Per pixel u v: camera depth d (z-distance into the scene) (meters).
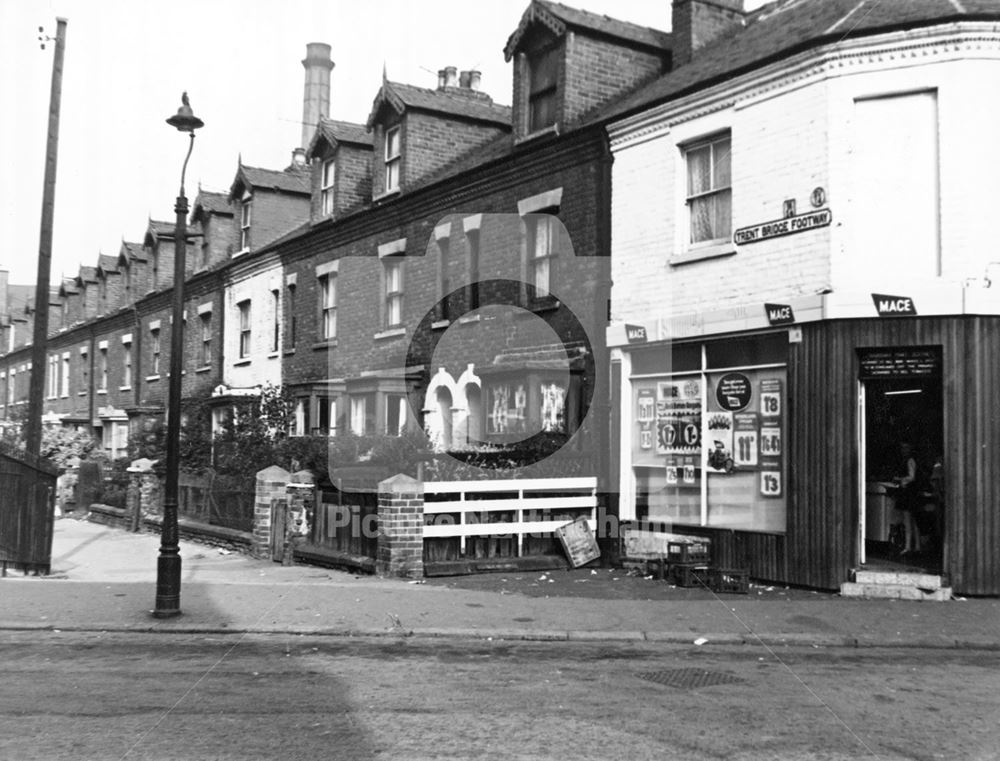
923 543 11.18
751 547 11.78
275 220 25.56
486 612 9.74
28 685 6.84
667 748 5.27
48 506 13.17
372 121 20.00
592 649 8.25
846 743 5.40
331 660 7.76
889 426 11.19
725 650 8.21
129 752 5.18
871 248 10.83
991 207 10.44
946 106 10.55
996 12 10.35
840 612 9.64
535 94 15.78
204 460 20.75
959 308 10.32
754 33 14.34
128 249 34.66
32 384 14.89
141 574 13.21
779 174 11.60
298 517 14.53
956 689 6.76
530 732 5.59
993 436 10.28
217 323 27.12
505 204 16.09
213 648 8.33
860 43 10.88
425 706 6.20
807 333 11.17
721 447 12.39
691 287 12.75
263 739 5.44
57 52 15.48
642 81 15.85
